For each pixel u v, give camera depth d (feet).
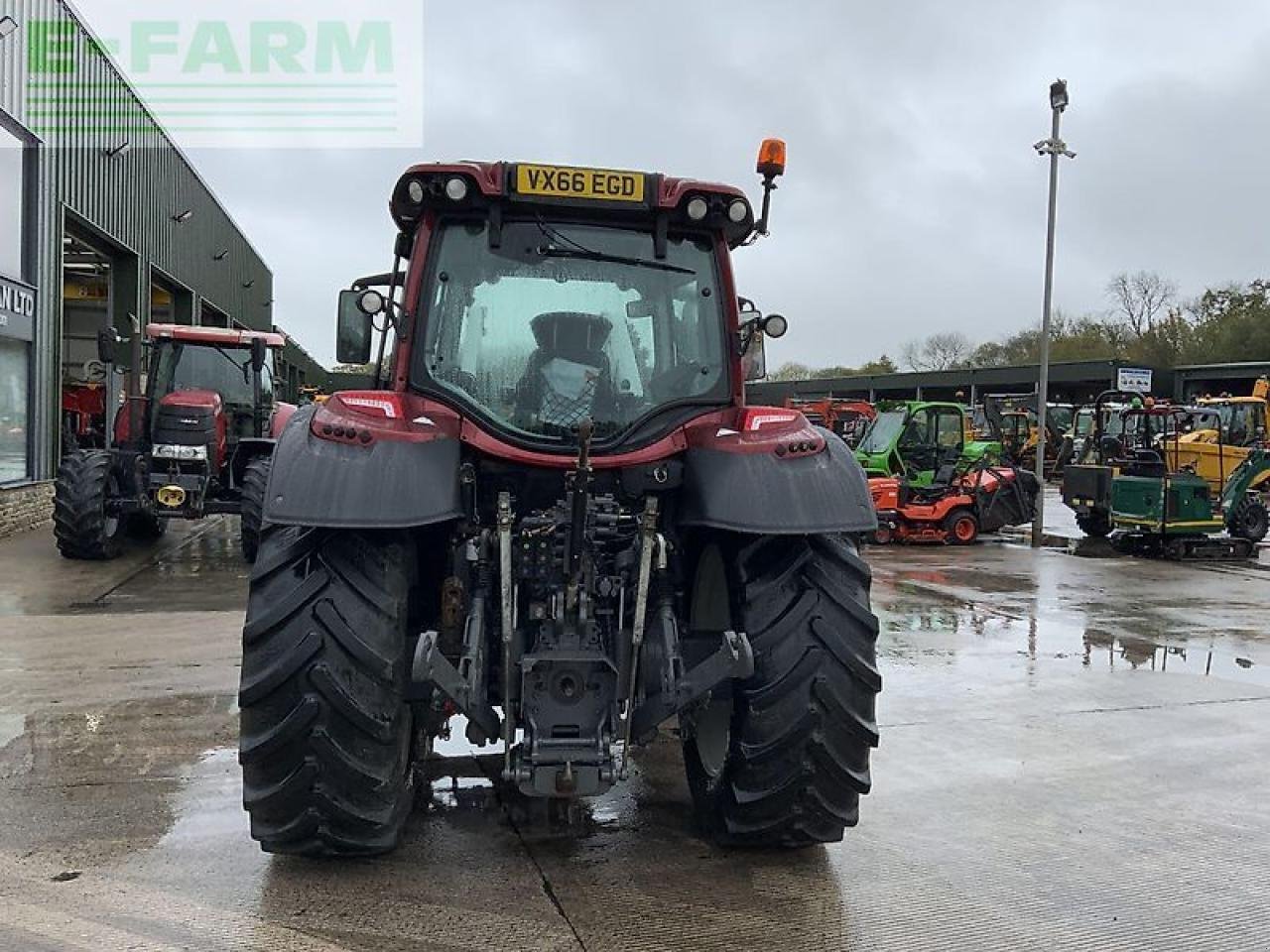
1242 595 31.32
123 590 27.61
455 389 11.28
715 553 11.85
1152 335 178.09
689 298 11.91
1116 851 11.78
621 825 12.09
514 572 10.33
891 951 9.34
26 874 10.43
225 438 35.29
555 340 11.53
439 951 9.03
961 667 20.72
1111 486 43.27
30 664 19.31
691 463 11.03
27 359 40.19
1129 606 28.86
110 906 9.73
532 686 9.99
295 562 10.09
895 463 48.42
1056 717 17.25
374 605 9.93
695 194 11.56
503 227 11.53
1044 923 9.99
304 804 9.88
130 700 16.92
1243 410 64.80
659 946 9.25
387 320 11.85
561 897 10.16
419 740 12.28
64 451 46.16
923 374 133.59
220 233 86.33
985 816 12.78
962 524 44.55
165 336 35.47
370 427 10.24
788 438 10.98
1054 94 43.32
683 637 11.39
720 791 11.07
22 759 14.02
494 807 12.55
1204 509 40.65
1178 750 15.62
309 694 9.69
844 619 10.61
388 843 10.39
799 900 10.28
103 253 54.70
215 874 10.46
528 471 11.39
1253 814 13.04
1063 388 126.72
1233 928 9.98
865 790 10.79
